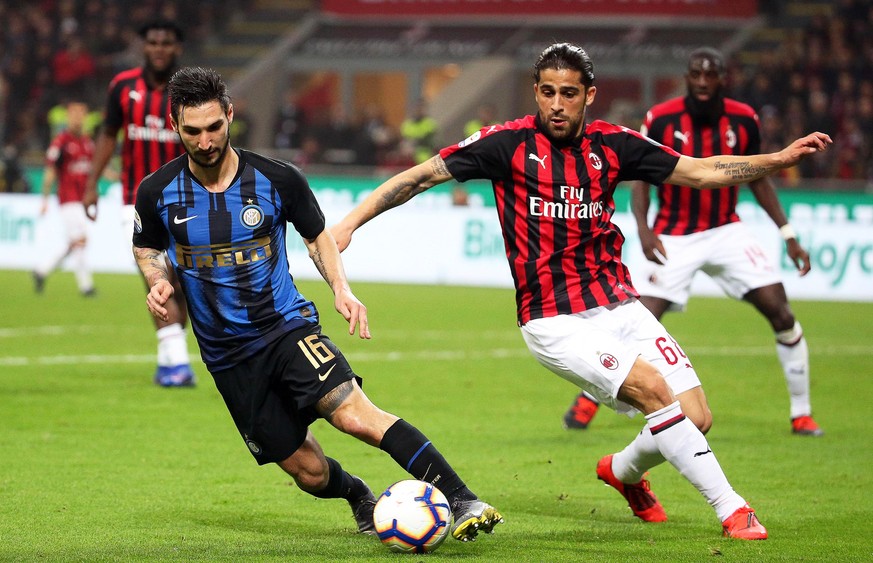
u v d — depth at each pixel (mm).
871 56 85438
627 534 18422
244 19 114062
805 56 86688
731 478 23219
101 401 30797
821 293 64562
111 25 102688
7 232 77000
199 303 16781
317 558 16281
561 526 19016
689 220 28609
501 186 18625
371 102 108000
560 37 104812
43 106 96875
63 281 69000
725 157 18375
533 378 36719
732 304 64000
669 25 103438
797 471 23953
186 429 27297
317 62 107688
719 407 32250
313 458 17453
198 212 16547
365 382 35125
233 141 90625
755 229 65562
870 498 21406
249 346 16656
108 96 33656
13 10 106375
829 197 64750
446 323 51062
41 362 37656
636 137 18500
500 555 16625
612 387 18047
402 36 108188
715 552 16859
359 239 73062
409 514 16469
